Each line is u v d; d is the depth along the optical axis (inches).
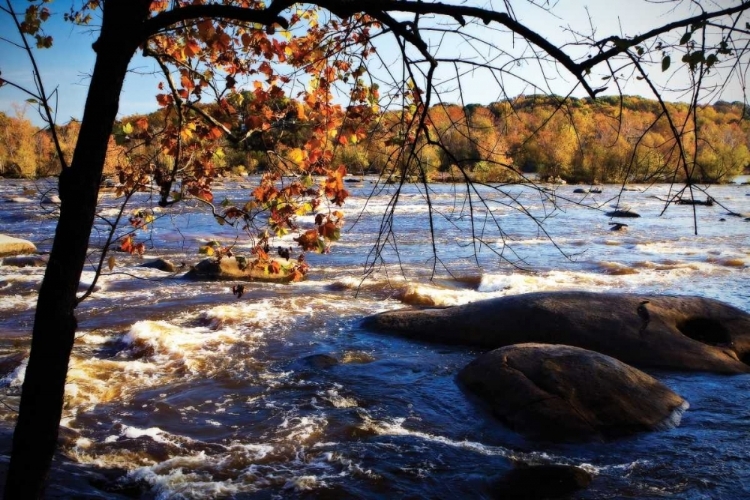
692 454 236.1
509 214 1221.7
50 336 102.4
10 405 273.9
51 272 101.9
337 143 169.0
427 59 106.3
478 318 393.1
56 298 102.3
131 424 262.8
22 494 103.0
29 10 145.2
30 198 1441.9
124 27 100.4
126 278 581.0
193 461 229.3
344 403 289.4
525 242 882.8
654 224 1115.9
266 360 352.5
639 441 246.7
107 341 386.3
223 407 283.9
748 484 213.8
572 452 238.5
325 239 171.5
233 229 976.3
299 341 389.1
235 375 326.3
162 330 388.2
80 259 103.3
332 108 174.1
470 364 314.0
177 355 354.3
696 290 560.1
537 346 300.5
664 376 327.3
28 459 103.0
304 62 167.0
